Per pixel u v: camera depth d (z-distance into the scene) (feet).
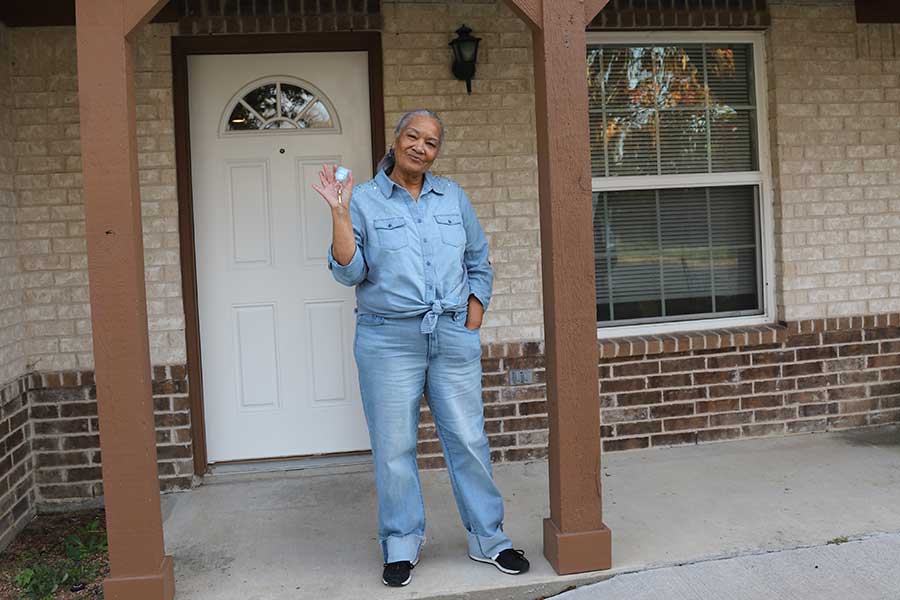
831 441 15.07
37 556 11.84
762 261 15.61
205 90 13.96
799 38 15.05
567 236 9.89
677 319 15.49
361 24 13.64
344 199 9.40
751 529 11.30
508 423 14.44
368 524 12.10
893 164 15.52
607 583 9.96
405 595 9.79
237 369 14.33
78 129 13.32
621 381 14.79
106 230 9.22
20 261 13.28
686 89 15.25
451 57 14.01
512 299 14.35
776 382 15.34
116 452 9.37
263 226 14.23
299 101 14.21
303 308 14.40
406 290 9.86
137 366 9.34
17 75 13.17
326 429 14.58
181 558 11.05
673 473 13.66
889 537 10.90
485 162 14.16
